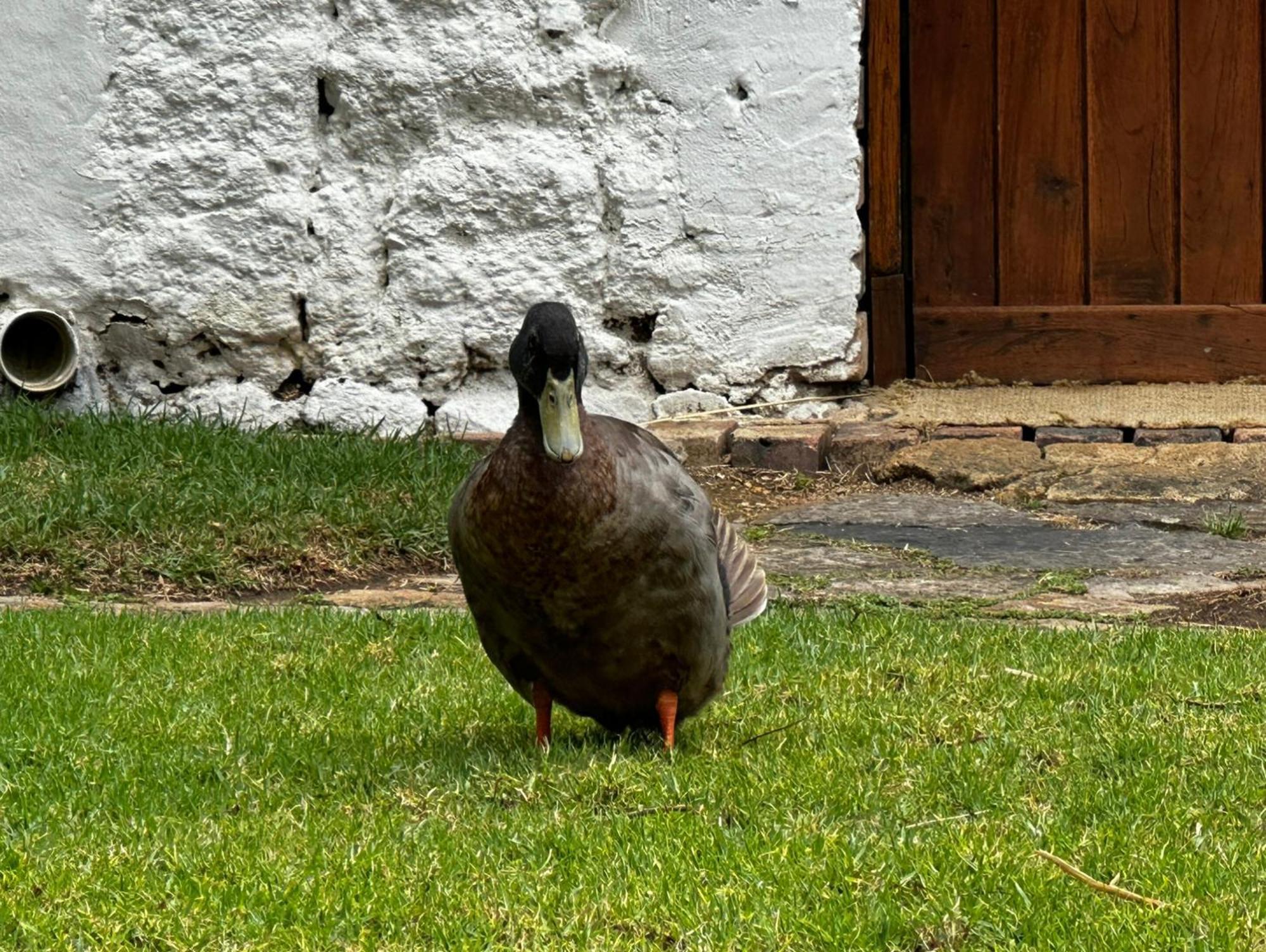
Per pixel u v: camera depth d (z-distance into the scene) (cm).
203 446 1159
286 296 1354
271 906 453
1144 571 996
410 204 1346
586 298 1358
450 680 735
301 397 1375
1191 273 1391
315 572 1012
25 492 1052
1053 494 1171
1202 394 1351
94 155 1340
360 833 516
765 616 858
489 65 1336
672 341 1358
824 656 769
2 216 1342
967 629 824
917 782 560
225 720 664
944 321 1409
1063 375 1401
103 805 554
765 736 630
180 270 1349
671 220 1352
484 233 1352
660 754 604
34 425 1180
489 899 456
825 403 1361
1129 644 778
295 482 1100
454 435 1317
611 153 1348
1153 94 1382
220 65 1338
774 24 1334
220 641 798
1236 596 929
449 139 1348
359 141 1352
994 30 1393
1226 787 548
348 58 1342
